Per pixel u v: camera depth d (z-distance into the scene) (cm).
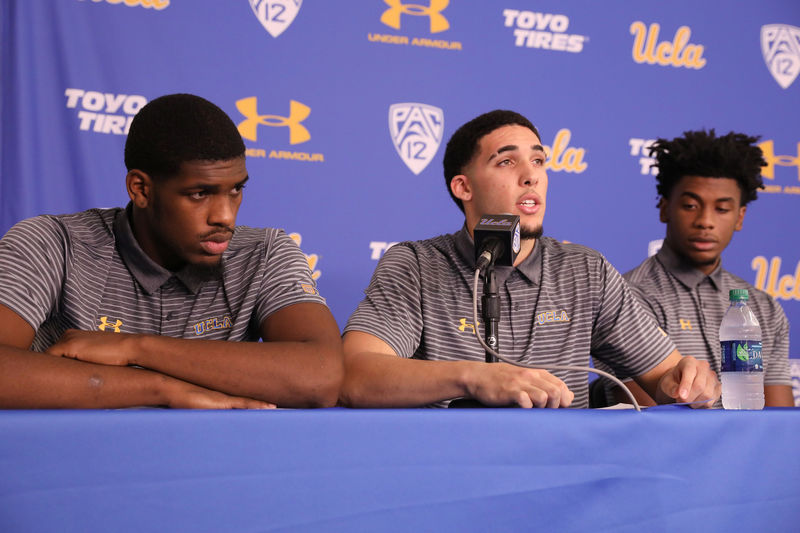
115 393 96
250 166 244
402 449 81
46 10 228
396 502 80
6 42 225
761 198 288
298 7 250
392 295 162
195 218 125
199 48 241
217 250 128
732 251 283
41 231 132
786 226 289
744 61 292
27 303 121
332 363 113
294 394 109
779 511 96
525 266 168
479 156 172
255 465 76
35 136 225
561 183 271
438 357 164
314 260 248
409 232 256
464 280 169
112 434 73
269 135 246
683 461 92
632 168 278
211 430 75
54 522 71
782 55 295
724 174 224
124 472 73
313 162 249
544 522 85
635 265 276
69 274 134
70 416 72
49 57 228
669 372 143
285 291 138
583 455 87
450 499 82
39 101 226
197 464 75
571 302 169
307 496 78
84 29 231
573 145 273
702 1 288
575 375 166
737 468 94
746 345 134
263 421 77
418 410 83
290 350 111
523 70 271
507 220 123
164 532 74
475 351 165
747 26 293
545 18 273
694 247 226
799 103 294
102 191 230
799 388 280
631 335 170
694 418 93
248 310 141
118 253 140
